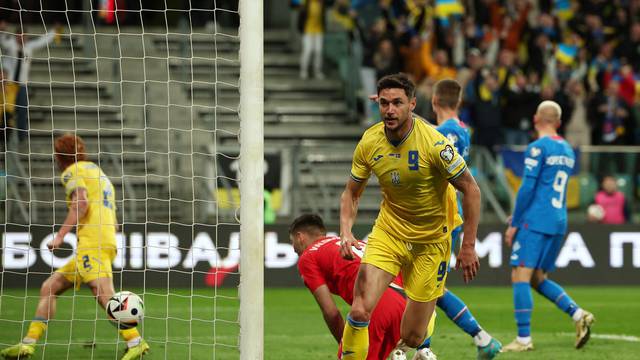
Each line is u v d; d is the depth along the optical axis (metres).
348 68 60.81
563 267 45.41
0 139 43.59
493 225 45.16
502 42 57.47
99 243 24.58
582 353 26.06
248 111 19.70
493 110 52.12
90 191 24.69
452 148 18.30
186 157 50.59
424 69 55.66
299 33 64.50
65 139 24.70
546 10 59.91
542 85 54.44
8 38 48.28
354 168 19.20
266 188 45.69
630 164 46.12
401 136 18.36
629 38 58.94
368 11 61.84
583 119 56.06
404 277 19.72
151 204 47.34
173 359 24.06
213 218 46.09
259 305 19.56
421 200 18.81
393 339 19.98
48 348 25.78
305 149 46.09
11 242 42.38
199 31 61.44
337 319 19.78
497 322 32.94
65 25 64.06
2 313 32.56
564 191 27.41
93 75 59.09
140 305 23.36
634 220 46.16
